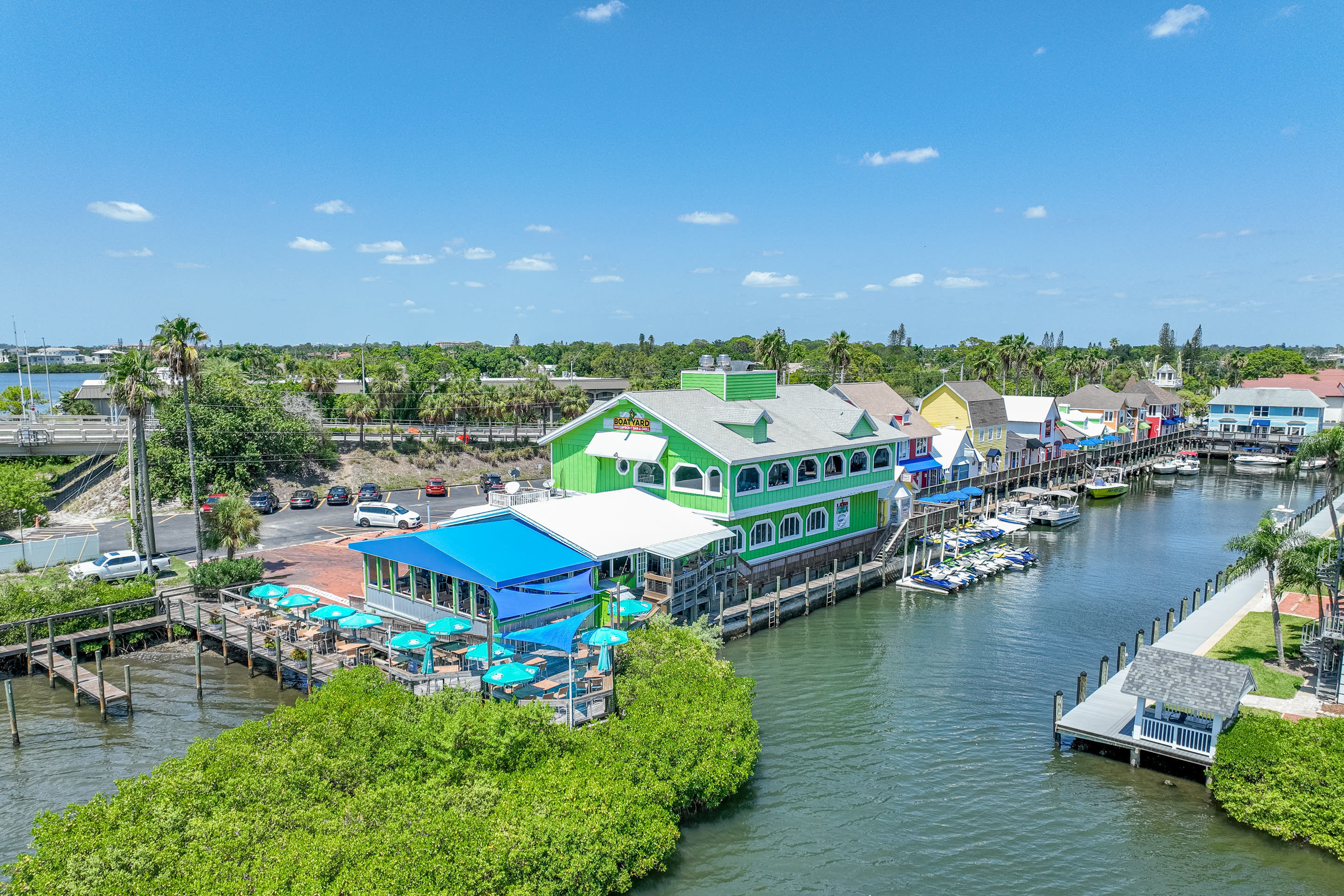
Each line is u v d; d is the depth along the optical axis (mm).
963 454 74000
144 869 17797
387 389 97000
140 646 39812
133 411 46375
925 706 34531
